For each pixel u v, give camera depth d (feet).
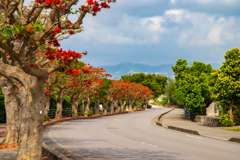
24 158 25.96
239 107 77.25
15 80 29.76
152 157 33.65
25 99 27.14
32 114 26.45
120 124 92.84
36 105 26.58
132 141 49.52
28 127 26.40
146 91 268.21
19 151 26.30
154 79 370.94
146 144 45.52
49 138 51.75
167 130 72.02
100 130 71.00
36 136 26.48
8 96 43.50
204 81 103.81
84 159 32.42
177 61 122.11
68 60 25.75
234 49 75.77
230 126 74.90
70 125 87.40
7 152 36.91
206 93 102.53
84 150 39.22
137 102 292.20
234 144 45.32
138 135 59.62
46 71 25.86
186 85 103.14
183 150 39.14
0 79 44.68
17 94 44.29
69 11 28.09
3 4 26.27
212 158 33.04
